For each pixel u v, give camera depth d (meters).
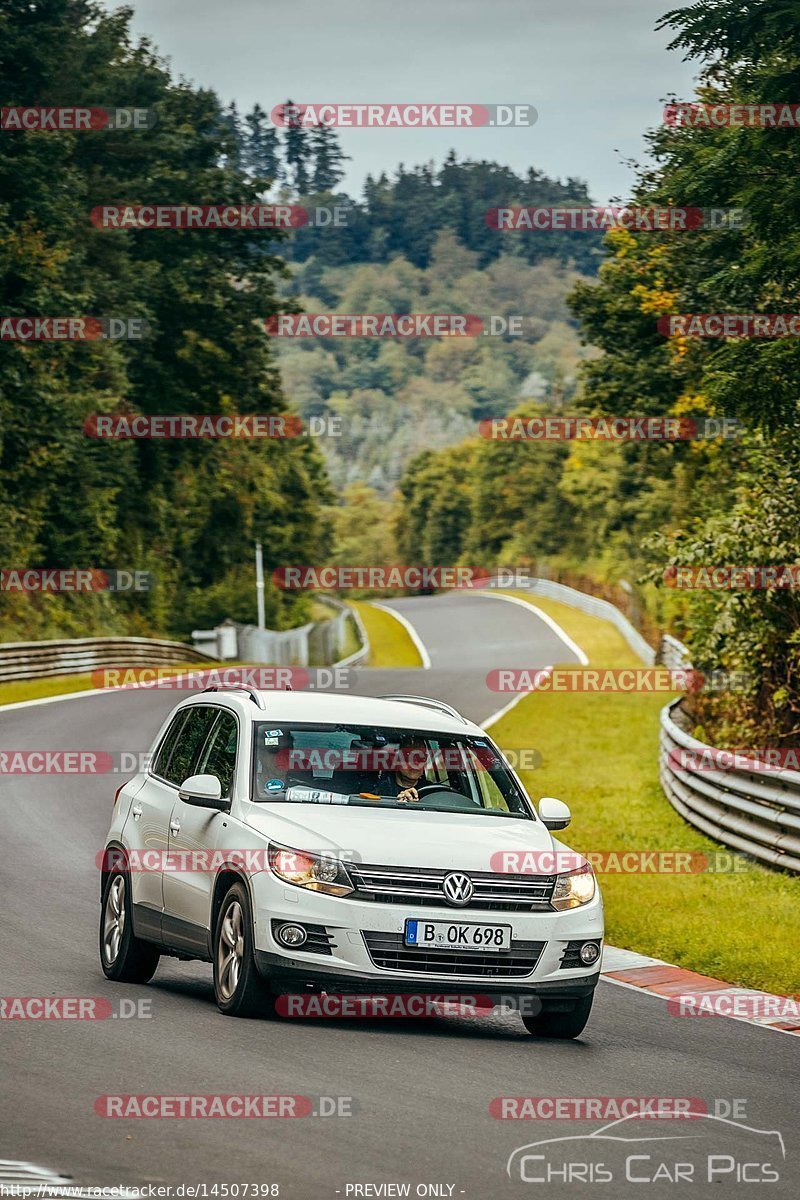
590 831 36.09
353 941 16.30
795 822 29.42
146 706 64.94
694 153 33.84
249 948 16.53
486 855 17.05
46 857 29.36
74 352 103.62
